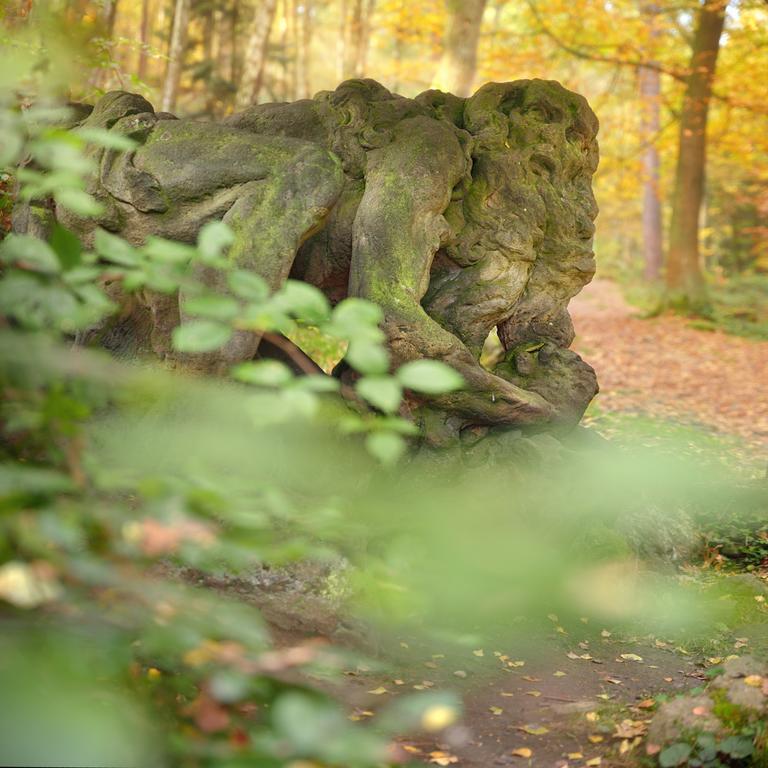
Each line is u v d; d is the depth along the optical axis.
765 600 5.51
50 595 1.29
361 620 4.34
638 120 30.67
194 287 1.49
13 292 1.48
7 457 1.83
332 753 1.21
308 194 4.84
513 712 4.11
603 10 23.50
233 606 1.51
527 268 5.82
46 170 4.88
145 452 3.30
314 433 4.67
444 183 5.34
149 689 2.11
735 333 21.73
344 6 23.52
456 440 5.39
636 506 6.06
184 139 4.95
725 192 35.25
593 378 5.95
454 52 15.58
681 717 3.63
